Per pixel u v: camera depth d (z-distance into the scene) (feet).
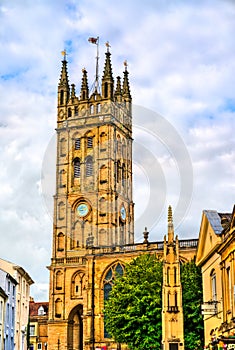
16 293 307.17
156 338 265.54
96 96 488.02
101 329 402.72
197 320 256.52
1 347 263.49
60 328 440.45
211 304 194.80
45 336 490.08
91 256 415.23
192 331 258.16
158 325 265.75
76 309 443.32
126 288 284.00
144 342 266.36
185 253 383.65
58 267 451.94
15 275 310.04
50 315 444.96
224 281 185.47
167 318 243.81
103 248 419.33
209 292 209.97
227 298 183.42
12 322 296.51
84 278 444.14
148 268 292.40
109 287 409.28
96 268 414.21
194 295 262.67
